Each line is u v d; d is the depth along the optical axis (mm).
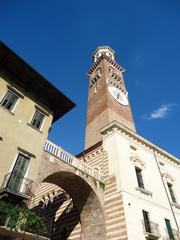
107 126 27438
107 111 34344
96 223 20516
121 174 21922
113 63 51312
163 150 31016
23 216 12891
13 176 14828
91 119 38500
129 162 24250
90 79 52125
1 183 13977
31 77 19500
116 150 24109
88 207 21734
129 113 39562
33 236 12742
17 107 18094
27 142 17234
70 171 20141
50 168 18391
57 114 22375
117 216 19359
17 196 13719
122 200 19922
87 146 34156
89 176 21781
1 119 16266
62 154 20641
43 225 13680
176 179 29219
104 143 26797
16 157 15820
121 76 49938
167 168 29500
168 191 26438
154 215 21500
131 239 17562
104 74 44438
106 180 22953
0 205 12312
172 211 23906
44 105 20938
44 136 19109
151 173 25828
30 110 19094
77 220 23109
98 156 26828
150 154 28562
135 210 20094
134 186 22188
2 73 18281
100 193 21641
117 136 25781
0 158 14734
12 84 18641
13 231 12039
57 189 29000
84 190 21734
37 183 16422
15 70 18938
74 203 22844
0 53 17859
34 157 17062
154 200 22984
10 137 16141
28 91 19922
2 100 17156
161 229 20844
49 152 19234
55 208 27172
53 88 20344
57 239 23734
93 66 53188
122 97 41938
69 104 21469
